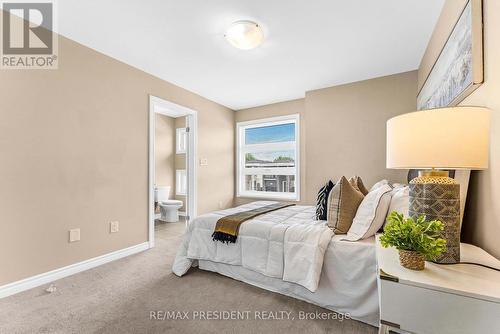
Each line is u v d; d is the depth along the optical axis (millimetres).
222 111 4531
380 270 943
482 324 757
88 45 2426
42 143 2094
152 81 3154
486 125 1003
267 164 4594
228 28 2146
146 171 3059
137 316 1635
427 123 1031
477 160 990
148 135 3086
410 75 3021
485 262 997
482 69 1203
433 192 1064
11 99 1921
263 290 1993
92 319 1597
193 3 1827
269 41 2369
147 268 2439
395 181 3098
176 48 2502
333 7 1875
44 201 2102
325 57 2699
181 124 5586
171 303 1798
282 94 3945
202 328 1519
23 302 1791
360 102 3342
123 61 2781
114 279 2184
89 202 2439
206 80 3365
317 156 3633
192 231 2373
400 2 1819
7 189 1890
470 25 1275
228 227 2141
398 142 1125
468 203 1323
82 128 2389
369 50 2539
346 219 1819
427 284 827
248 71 3074
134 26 2119
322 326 1545
